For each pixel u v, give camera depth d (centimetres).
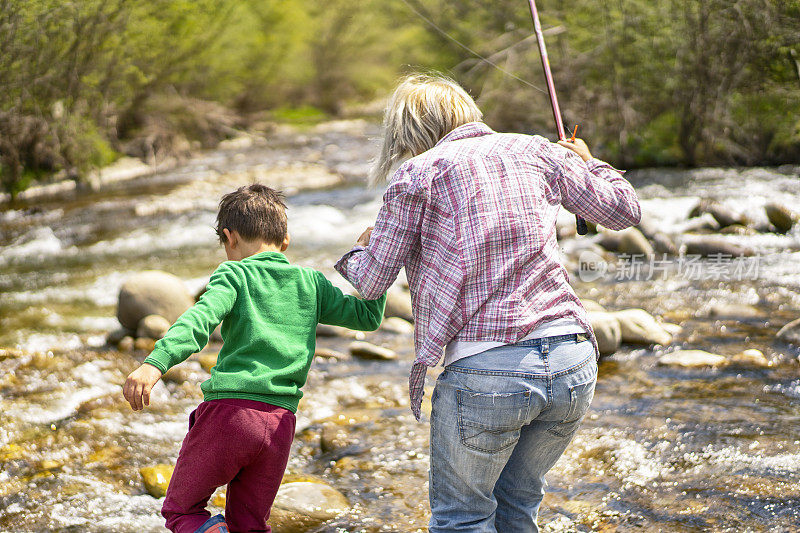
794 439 329
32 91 1124
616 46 1135
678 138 1120
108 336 499
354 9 1906
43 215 915
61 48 1137
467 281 199
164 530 286
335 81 1980
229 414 223
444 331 200
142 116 1366
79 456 342
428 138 223
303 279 242
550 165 213
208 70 1465
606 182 219
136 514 297
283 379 230
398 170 210
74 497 308
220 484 226
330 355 466
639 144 1125
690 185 936
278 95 1809
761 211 738
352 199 974
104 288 621
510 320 196
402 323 527
